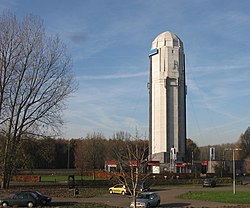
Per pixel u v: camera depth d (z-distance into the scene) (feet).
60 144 430.20
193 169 321.11
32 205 113.50
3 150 167.43
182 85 339.57
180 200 138.41
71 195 149.59
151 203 114.73
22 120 169.27
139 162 85.20
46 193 153.28
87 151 324.60
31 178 231.91
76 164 361.71
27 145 171.94
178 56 340.18
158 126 328.90
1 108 165.99
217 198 142.92
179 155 324.60
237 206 114.21
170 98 332.19
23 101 168.96
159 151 323.37
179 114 332.19
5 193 149.28
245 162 380.58
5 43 165.17
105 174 273.33
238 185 241.14
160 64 338.13
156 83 336.90
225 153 483.92
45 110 175.83
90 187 188.14
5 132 166.40
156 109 333.21
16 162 166.71
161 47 340.59
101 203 122.42
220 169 332.60
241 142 514.68
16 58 167.32
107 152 321.52
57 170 365.81
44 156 175.83
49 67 256.52
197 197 148.05
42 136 172.76
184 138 333.62
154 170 294.25
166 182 237.25
